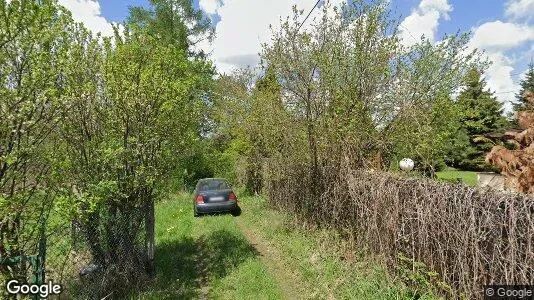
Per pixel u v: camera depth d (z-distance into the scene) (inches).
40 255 182.7
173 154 265.6
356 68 310.3
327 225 321.4
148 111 245.1
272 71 348.5
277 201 491.5
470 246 160.1
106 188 205.9
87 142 221.0
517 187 172.4
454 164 1132.5
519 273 136.8
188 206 578.6
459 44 366.0
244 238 361.4
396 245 213.5
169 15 885.8
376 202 233.6
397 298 190.4
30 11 160.4
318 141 328.2
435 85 357.7
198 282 257.0
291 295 233.6
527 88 1183.6
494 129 1088.8
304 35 319.3
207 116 740.0
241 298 224.1
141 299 223.3
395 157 352.8
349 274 232.7
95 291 217.9
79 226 215.6
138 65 241.3
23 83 167.2
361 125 309.4
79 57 218.4
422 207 190.1
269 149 456.4
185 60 286.0
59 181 187.2
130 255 242.1
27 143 170.6
